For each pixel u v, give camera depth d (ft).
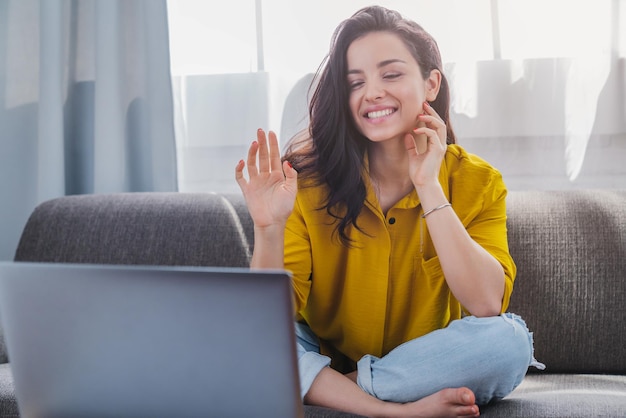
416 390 4.36
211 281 2.96
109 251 6.00
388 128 5.08
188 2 7.09
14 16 7.18
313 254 5.19
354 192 5.09
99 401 3.32
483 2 6.75
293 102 7.00
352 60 5.14
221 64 7.09
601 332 5.57
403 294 5.13
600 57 6.61
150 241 6.00
